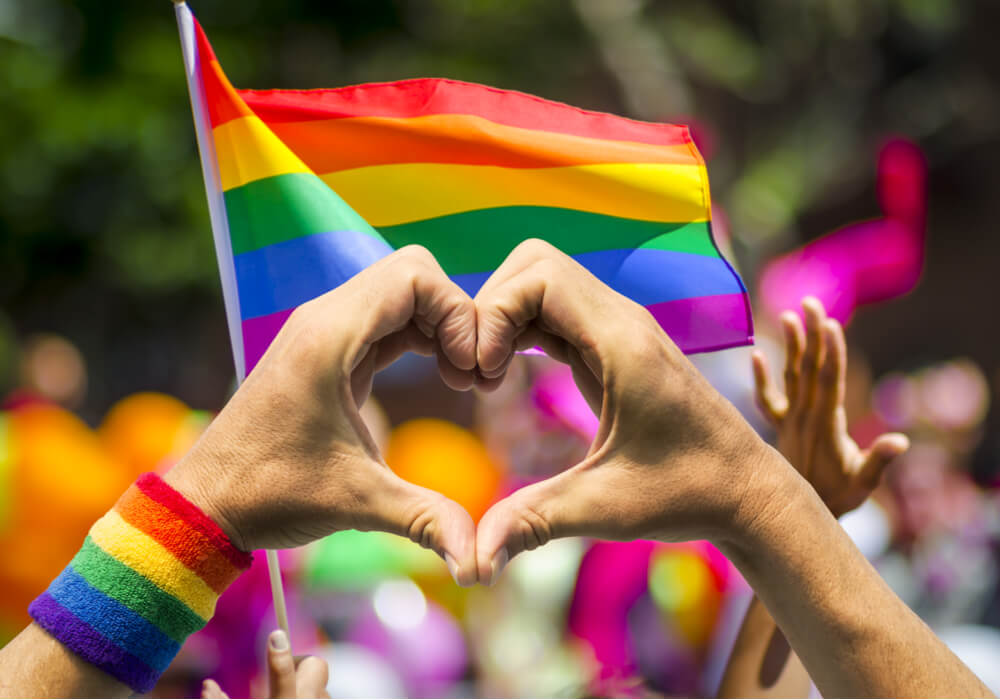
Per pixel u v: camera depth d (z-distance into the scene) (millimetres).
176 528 855
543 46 8820
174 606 857
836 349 1436
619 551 3160
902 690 854
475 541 851
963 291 12820
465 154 1472
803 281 5152
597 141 1468
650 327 881
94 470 3605
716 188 9852
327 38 8273
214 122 1443
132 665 855
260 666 3029
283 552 3191
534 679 3270
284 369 863
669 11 10602
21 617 3543
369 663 3098
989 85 11570
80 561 868
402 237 1480
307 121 1477
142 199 7941
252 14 8047
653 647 3057
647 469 869
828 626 869
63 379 4734
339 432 863
